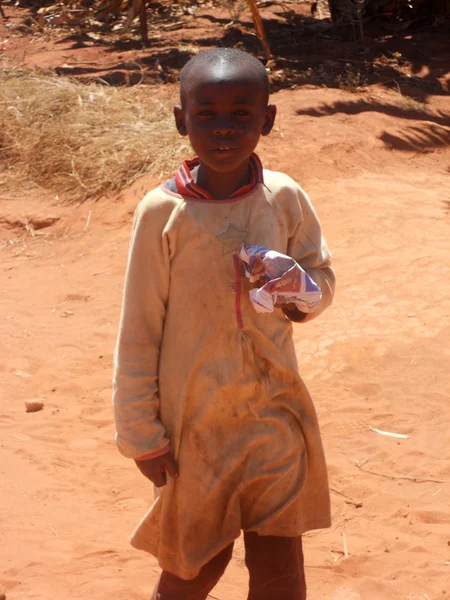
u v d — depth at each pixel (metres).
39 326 6.35
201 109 2.07
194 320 2.18
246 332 2.20
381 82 11.59
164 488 2.28
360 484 4.09
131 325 2.19
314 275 2.29
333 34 14.43
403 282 6.25
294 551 2.35
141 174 8.63
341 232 7.21
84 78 11.54
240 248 2.16
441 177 8.73
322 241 2.37
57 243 8.02
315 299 2.09
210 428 2.23
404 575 3.33
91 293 6.95
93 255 7.71
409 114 10.40
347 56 12.92
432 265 6.45
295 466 2.29
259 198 2.20
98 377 5.50
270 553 2.32
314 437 2.34
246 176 2.23
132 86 11.12
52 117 9.72
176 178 2.19
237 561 3.47
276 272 2.06
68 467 4.40
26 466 4.41
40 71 11.73
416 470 4.21
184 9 16.31
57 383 5.43
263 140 9.02
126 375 2.19
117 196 8.48
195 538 2.28
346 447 4.46
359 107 10.38
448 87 11.70
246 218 2.18
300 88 11.20
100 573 3.38
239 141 2.08
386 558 3.45
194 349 2.18
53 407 5.12
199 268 2.16
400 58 12.73
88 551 3.56
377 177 8.57
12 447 4.62
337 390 5.05
